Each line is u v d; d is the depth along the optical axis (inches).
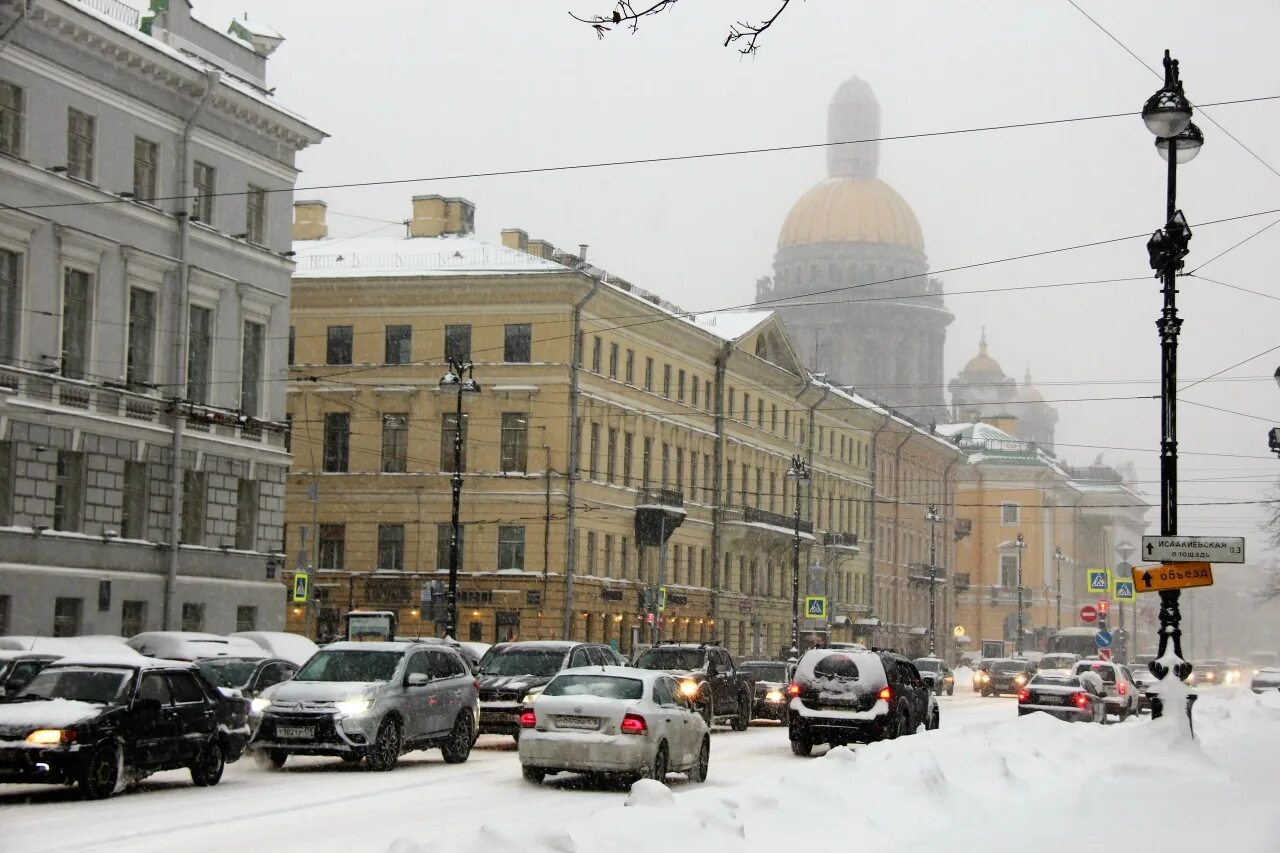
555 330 3105.3
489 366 3127.5
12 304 1963.6
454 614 2146.9
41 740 943.0
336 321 3208.7
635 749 1074.7
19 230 1957.4
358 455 3193.9
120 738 981.2
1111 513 7583.7
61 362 2046.0
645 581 3432.6
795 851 718.5
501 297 3122.5
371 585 3159.5
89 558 2071.9
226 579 2337.6
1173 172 1250.0
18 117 1972.2
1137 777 1100.5
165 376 2215.8
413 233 3388.3
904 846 743.7
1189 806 897.5
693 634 3629.4
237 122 2369.6
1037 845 736.3
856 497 4726.9
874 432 4864.7
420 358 3166.8
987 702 3159.5
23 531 1961.1
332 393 3196.4
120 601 2114.9
